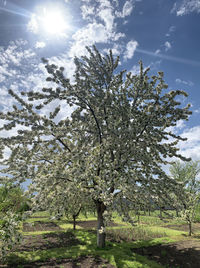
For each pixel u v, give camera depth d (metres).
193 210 13.66
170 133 8.79
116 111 9.41
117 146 9.05
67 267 6.41
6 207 9.73
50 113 8.29
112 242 10.52
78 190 8.10
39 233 12.12
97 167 8.89
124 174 7.71
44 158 8.91
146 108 8.80
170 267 7.15
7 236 6.84
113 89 10.16
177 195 8.68
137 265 6.71
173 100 8.13
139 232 13.34
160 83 8.66
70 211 12.83
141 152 8.10
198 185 19.34
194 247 9.66
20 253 7.84
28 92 7.79
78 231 13.01
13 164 7.84
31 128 7.27
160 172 8.52
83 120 9.02
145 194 7.85
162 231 14.41
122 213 7.62
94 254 7.84
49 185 8.05
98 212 9.45
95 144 9.94
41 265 6.57
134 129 8.30
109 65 10.91
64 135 8.20
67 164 8.55
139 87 9.65
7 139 7.31
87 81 9.68
